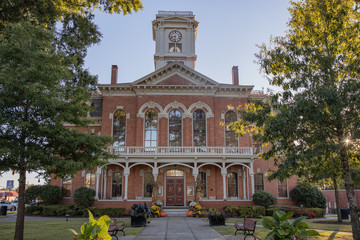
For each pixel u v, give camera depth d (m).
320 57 11.50
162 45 37.66
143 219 16.95
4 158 11.06
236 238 12.96
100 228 5.99
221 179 28.30
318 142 11.28
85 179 28.89
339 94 10.37
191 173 28.06
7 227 16.73
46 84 11.52
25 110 11.42
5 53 11.23
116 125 29.69
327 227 16.56
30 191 26.77
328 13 11.68
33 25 12.70
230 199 28.08
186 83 30.11
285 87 12.07
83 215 24.47
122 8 18.94
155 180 25.56
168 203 27.58
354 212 10.95
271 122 11.38
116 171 28.41
